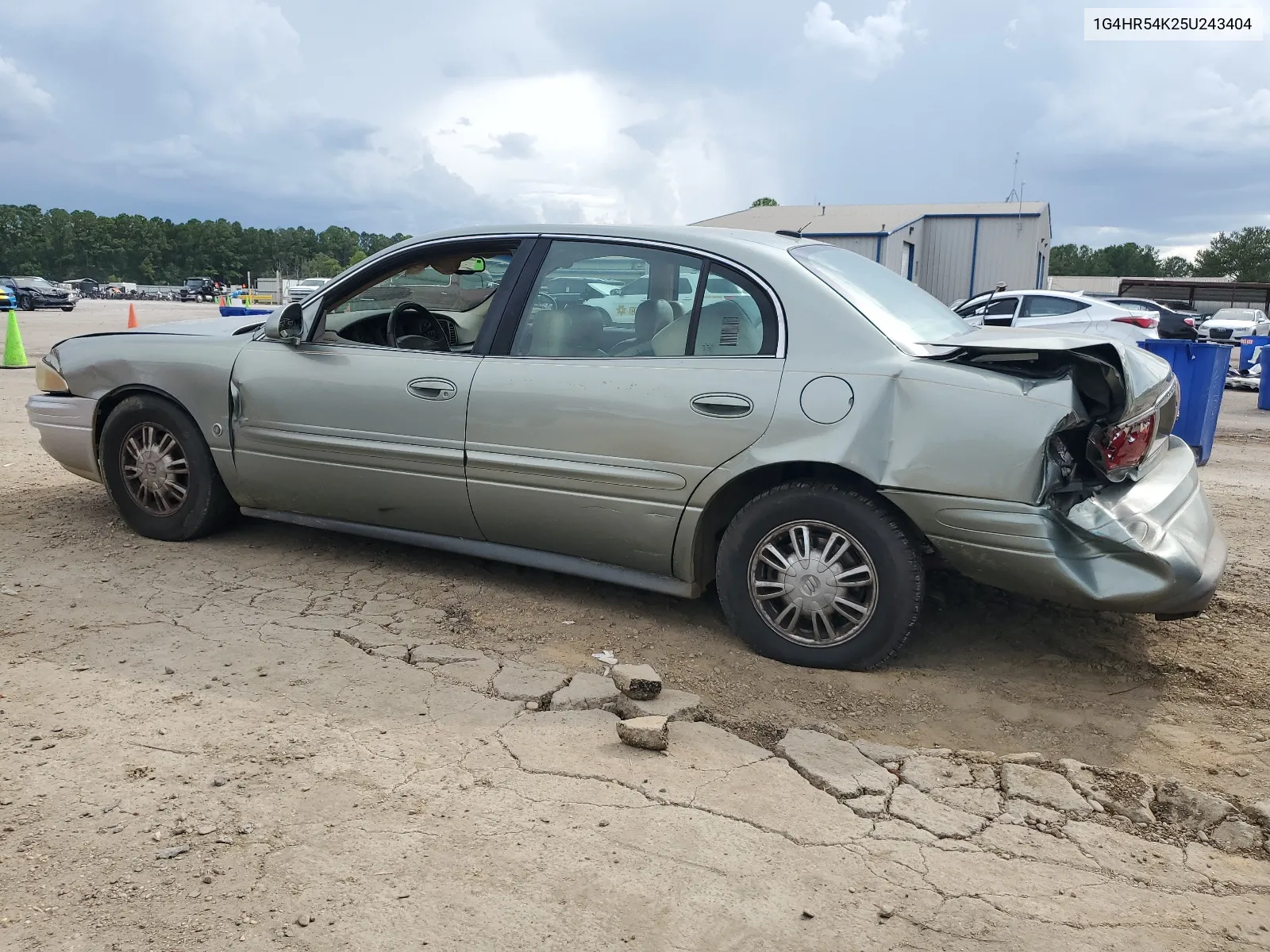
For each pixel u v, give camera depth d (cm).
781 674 370
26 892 225
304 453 458
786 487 371
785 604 376
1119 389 343
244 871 235
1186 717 346
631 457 387
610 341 402
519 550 433
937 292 2792
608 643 393
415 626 401
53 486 632
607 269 409
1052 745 325
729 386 371
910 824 270
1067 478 341
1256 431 1160
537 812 266
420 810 265
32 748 291
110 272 14038
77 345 520
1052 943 223
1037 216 2638
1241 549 561
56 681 338
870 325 364
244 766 284
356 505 458
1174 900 243
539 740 308
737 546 382
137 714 315
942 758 307
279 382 461
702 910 228
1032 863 255
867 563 361
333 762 289
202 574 458
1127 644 408
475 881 235
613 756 300
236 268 14888
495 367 416
